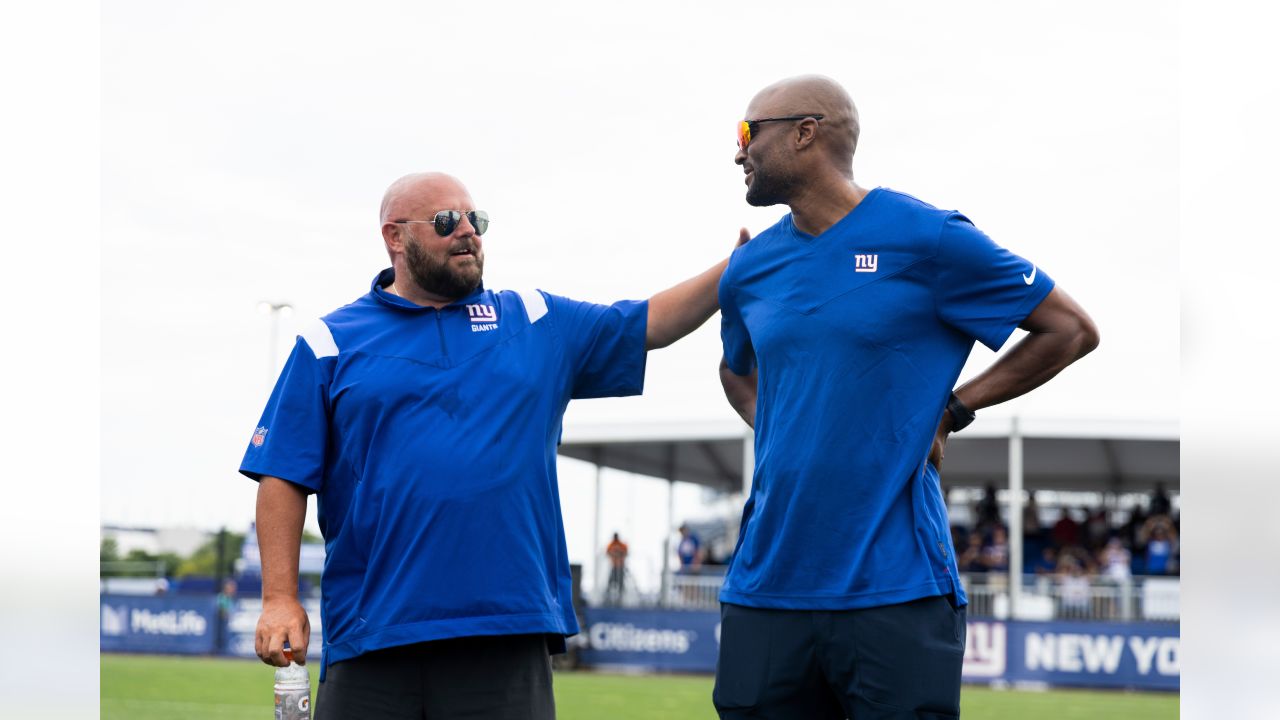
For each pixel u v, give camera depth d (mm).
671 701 13227
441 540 3377
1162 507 20266
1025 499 22328
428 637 3338
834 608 3225
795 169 3316
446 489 3387
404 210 3549
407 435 3430
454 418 3445
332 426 3545
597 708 12469
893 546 3223
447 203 3535
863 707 3217
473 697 3400
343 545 3482
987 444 18828
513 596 3395
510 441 3467
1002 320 3248
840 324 3256
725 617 3441
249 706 12414
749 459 18125
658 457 21438
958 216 3283
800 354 3293
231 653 21719
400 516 3396
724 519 25969
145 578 27109
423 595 3361
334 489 3529
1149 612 16578
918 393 3270
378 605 3402
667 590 19047
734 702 3355
